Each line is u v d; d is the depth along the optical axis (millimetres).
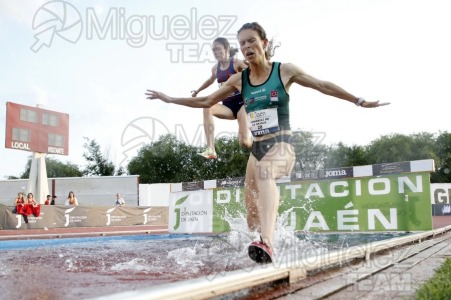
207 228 8547
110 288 1883
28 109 17000
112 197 23828
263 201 2678
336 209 6949
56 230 11891
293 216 7301
